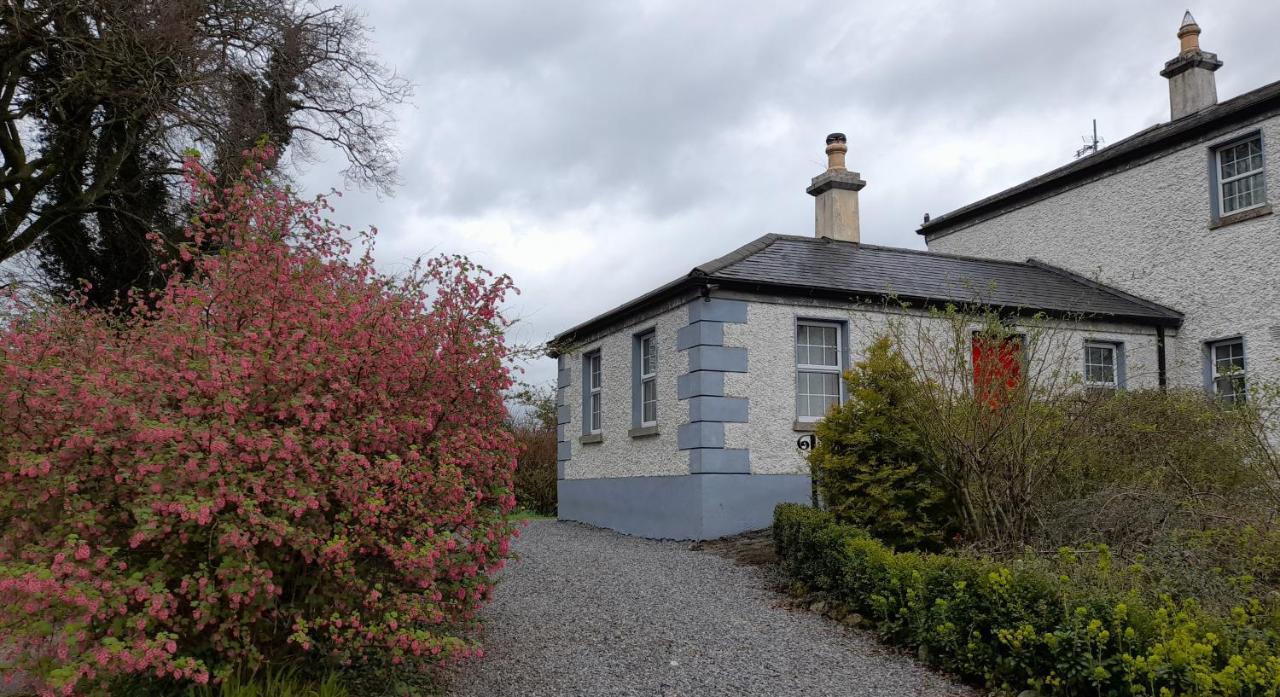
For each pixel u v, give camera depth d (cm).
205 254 484
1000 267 1548
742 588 792
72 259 1416
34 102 1226
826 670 560
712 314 1128
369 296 480
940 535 748
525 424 1953
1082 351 1339
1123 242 1562
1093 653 473
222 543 366
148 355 418
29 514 385
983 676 536
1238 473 745
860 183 1464
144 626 355
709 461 1105
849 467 793
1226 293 1384
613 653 582
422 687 488
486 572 559
